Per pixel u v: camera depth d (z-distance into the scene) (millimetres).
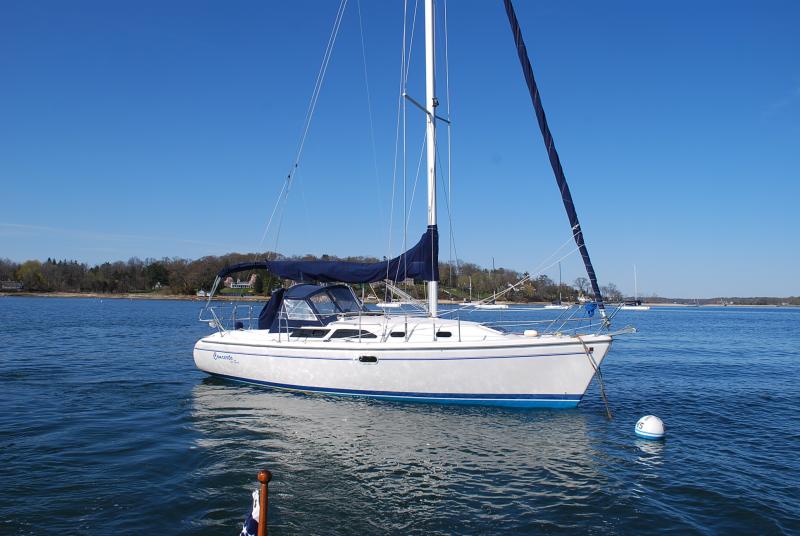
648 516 6371
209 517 6113
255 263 13688
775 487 7344
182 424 9992
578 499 6816
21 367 17141
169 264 122812
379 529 5918
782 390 14898
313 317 12828
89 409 11195
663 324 53656
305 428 9719
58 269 118562
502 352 10719
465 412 10766
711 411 12000
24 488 6812
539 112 11664
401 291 13039
